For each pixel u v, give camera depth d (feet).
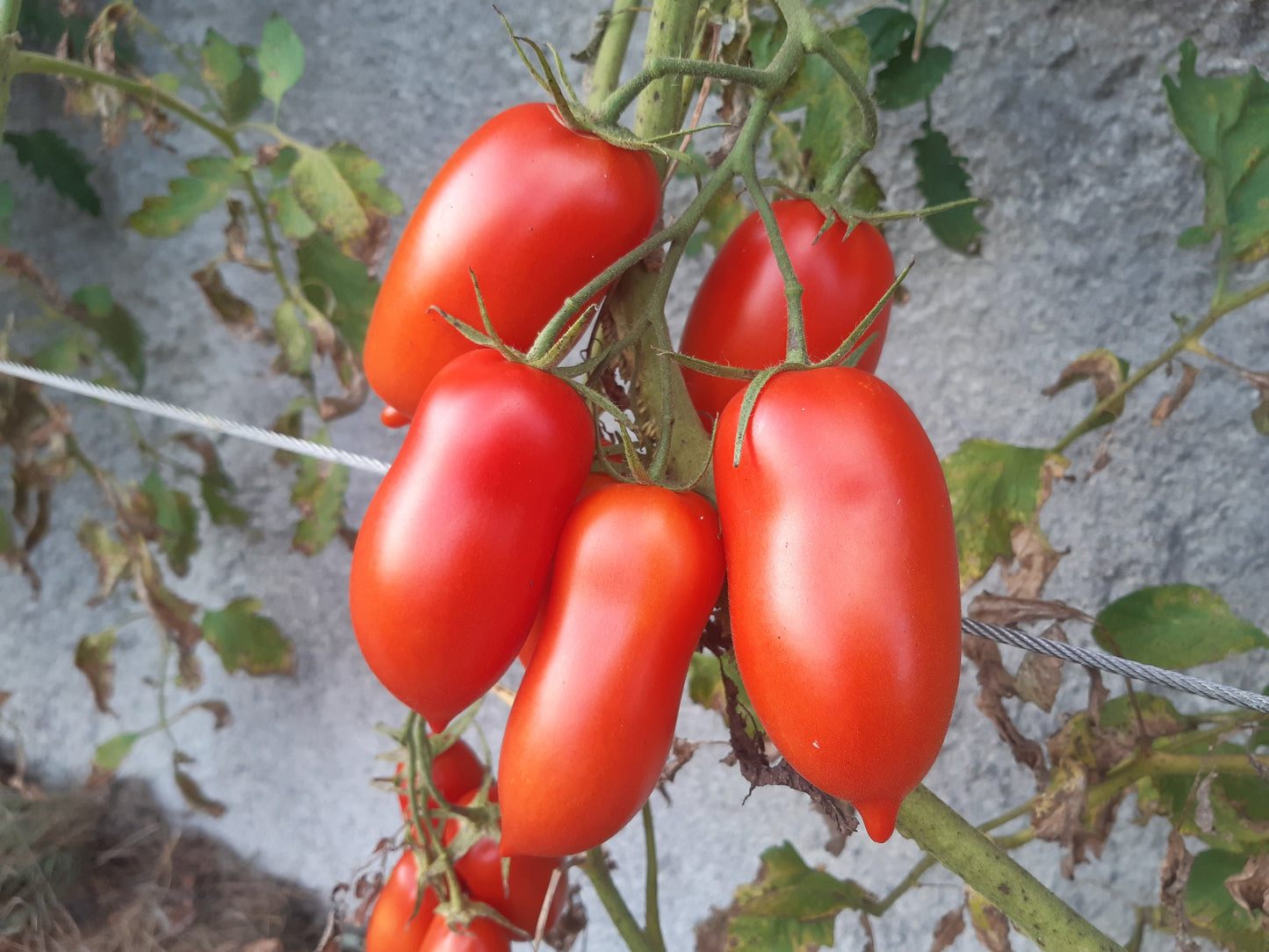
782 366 0.64
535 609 0.68
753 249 0.81
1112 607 1.23
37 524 1.82
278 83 1.41
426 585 0.63
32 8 1.69
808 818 1.79
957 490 1.17
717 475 0.64
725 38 1.16
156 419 1.94
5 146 1.82
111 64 1.39
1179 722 1.22
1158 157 1.39
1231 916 1.20
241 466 1.94
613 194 0.72
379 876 1.33
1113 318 1.46
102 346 1.86
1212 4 1.28
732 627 0.63
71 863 2.15
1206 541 1.47
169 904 2.12
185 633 1.86
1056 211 1.45
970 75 1.42
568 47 1.60
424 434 0.66
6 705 2.21
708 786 1.83
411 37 1.66
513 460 0.64
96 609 2.12
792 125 1.22
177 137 1.78
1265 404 1.15
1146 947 1.58
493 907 1.09
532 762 0.65
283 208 1.47
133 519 1.80
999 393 1.54
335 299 1.51
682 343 0.87
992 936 1.24
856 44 1.14
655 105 0.87
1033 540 1.15
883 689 0.56
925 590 0.57
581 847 0.67
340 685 2.03
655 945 1.25
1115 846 1.59
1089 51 1.37
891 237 1.53
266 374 1.88
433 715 0.70
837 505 0.58
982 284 1.51
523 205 0.71
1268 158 1.13
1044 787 1.05
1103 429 1.49
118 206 1.83
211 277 1.50
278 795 2.15
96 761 1.93
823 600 0.57
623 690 0.64
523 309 0.73
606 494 0.68
